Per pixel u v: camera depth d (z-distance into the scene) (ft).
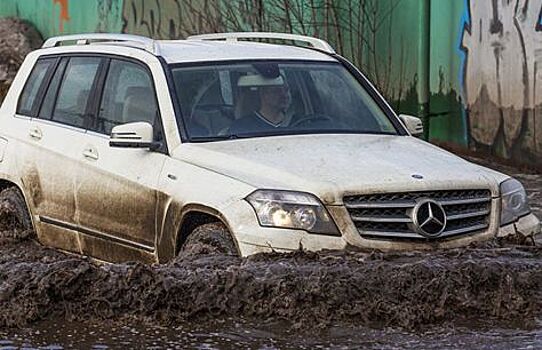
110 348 30.22
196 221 38.63
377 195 36.06
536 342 30.14
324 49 47.06
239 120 41.60
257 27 84.99
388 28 77.00
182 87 41.88
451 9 73.61
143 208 40.22
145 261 40.42
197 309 31.96
